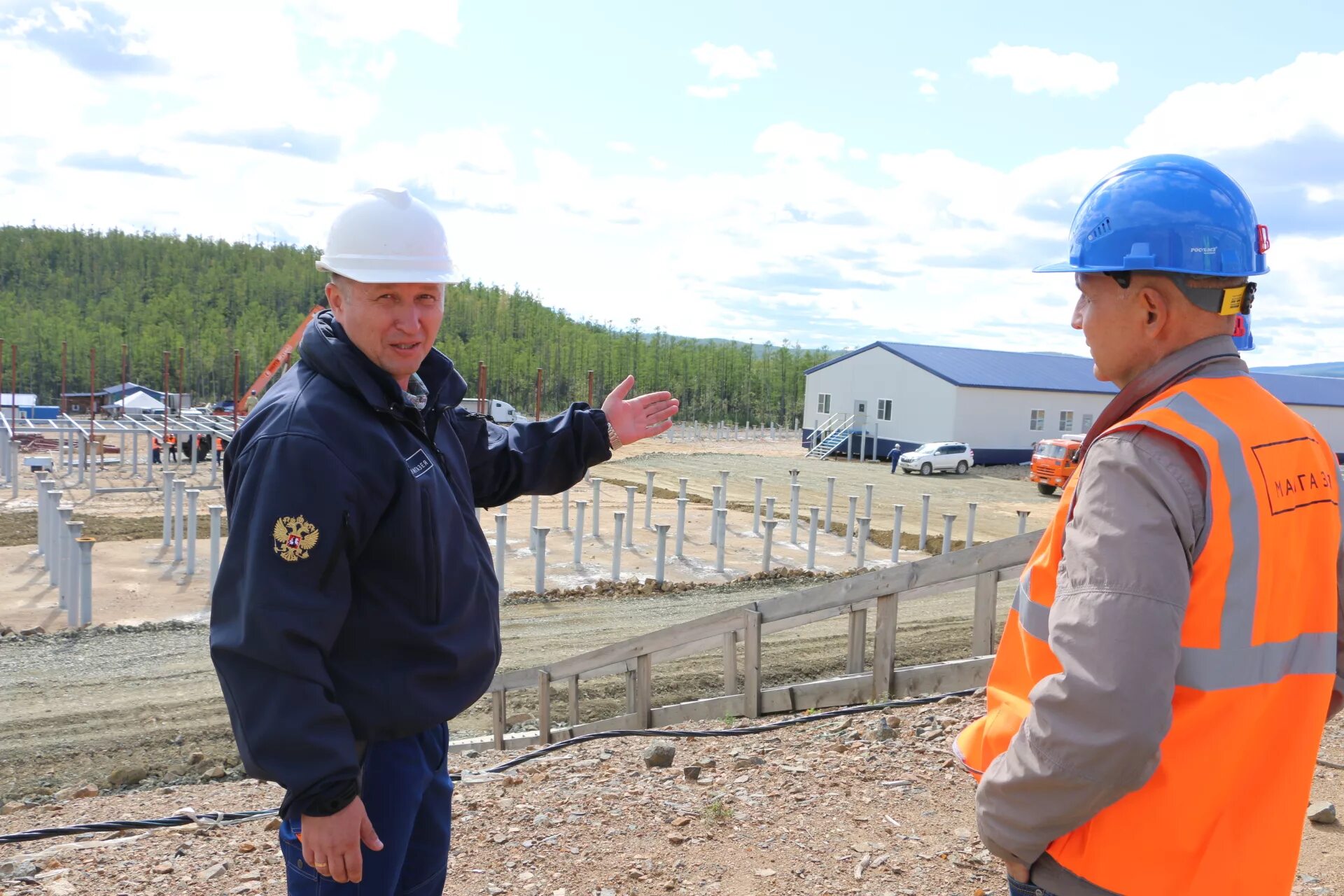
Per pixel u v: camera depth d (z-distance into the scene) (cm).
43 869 395
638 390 7919
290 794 195
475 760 745
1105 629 144
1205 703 152
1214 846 154
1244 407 162
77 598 1281
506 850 386
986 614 601
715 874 359
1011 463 4178
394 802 221
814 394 4803
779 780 461
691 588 1605
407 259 219
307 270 13700
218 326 10212
